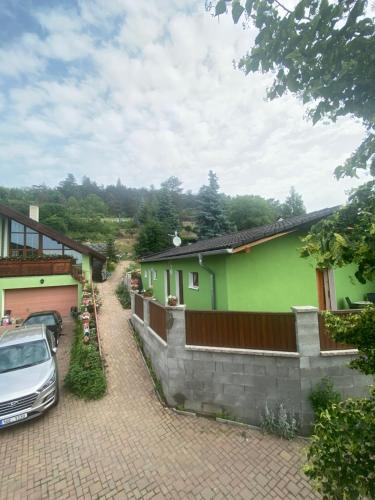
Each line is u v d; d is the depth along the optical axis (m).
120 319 14.46
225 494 4.28
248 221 41.00
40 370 6.74
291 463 4.89
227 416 6.25
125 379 8.22
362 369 2.06
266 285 8.38
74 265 17.44
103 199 96.81
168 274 14.79
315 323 5.83
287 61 1.67
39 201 68.38
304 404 5.77
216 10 1.66
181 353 6.65
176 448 5.31
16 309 15.80
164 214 46.66
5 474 4.74
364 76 1.45
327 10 1.39
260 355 6.03
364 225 1.55
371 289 9.96
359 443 1.67
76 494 4.33
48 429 5.97
